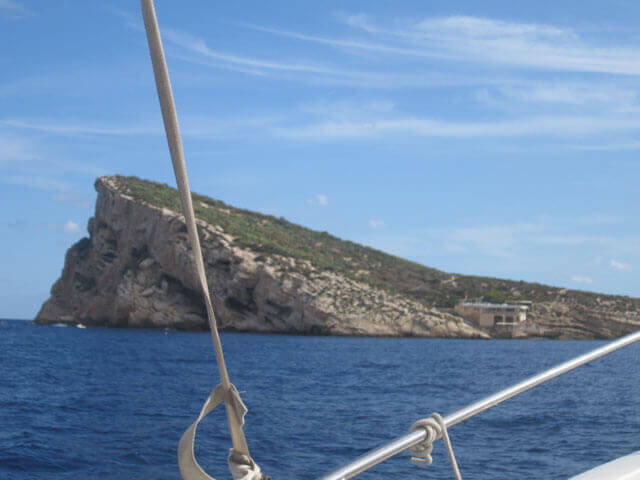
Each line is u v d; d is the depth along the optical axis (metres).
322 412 18.72
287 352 60.44
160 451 12.41
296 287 102.38
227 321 103.94
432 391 26.12
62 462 11.41
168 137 1.47
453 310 121.44
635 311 120.31
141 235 109.69
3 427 14.95
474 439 13.34
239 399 1.68
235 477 1.67
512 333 115.56
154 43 1.42
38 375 29.94
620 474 3.15
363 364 45.16
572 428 14.89
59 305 124.19
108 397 21.67
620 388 25.61
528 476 10.12
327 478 2.20
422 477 9.93
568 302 128.25
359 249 161.00
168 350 58.38
